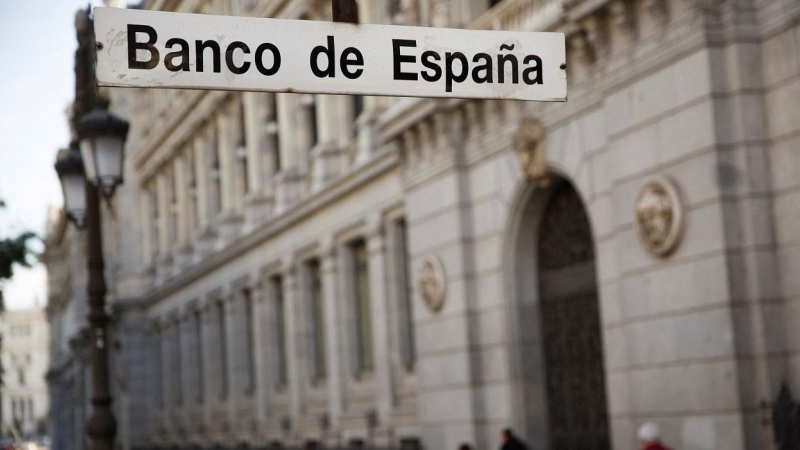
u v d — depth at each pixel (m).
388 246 28.80
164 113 51.59
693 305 16.16
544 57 6.18
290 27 5.81
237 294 41.50
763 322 15.41
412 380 27.44
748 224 15.60
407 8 24.97
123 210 57.62
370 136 29.53
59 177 16.02
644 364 17.16
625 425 18.06
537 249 22.03
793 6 15.17
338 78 5.87
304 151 35.12
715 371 15.73
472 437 22.39
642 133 17.23
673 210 16.44
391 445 27.70
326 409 33.06
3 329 166.25
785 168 15.44
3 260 30.48
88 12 14.95
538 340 21.94
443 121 23.00
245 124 41.25
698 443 16.02
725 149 15.81
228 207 42.59
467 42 6.05
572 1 18.08
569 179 19.83
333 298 32.06
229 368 42.03
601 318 19.12
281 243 36.22
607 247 18.67
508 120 21.44
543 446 21.59
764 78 15.77
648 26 17.02
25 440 138.38
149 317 55.28
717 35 15.96
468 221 22.92
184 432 48.09
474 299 22.78
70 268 84.12
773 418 15.12
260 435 37.75
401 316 28.34
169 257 52.06
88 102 14.94
